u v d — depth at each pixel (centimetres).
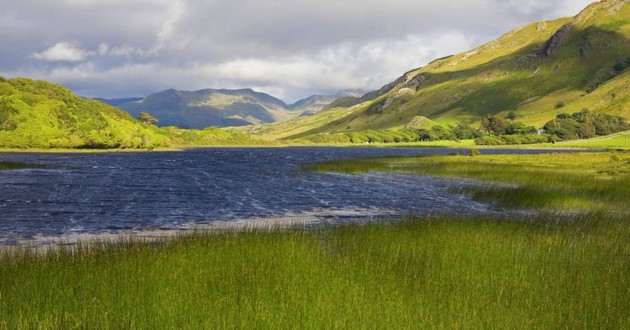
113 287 1018
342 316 877
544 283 1113
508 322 879
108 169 6284
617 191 3178
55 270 1123
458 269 1220
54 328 821
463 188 3688
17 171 5534
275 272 1131
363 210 2920
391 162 7006
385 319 869
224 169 6625
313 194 3741
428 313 901
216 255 1277
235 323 844
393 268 1204
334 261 1241
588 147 16100
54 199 3319
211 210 2933
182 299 945
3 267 1149
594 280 1139
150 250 1340
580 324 878
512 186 3775
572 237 1670
